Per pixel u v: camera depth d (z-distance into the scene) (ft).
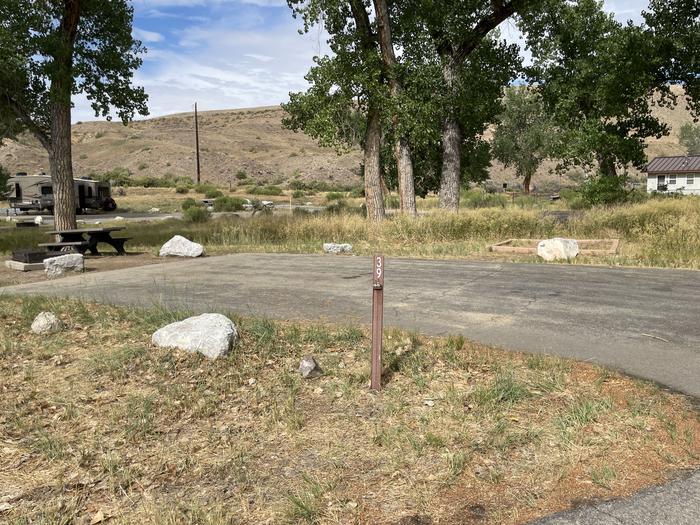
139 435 12.19
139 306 24.03
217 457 11.21
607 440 11.30
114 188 185.78
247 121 470.39
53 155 51.83
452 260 38.27
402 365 15.88
